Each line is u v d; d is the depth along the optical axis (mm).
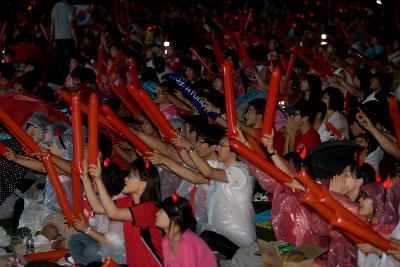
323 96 8555
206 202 6625
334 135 8367
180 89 6984
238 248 6285
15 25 18781
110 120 6016
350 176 5703
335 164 6043
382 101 8703
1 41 14742
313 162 6109
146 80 10328
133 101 8320
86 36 16297
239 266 6227
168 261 5496
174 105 8805
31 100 8180
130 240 5789
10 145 7879
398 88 10438
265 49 12586
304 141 7703
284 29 19109
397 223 5527
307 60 10359
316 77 9516
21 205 7855
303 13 21000
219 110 7777
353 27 18250
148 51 13227
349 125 7699
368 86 9891
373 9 18531
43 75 13289
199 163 6137
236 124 5492
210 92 7938
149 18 19359
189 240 5375
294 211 6242
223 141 6227
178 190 7086
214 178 6188
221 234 6305
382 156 7059
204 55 12086
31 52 13367
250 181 6309
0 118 5938
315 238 6242
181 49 14750
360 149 6160
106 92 10742
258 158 5062
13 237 7652
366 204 5562
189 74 10820
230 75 5418
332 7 21812
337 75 10297
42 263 7035
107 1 21391
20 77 10070
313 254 6082
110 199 5641
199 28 17594
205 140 6500
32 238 7414
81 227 6117
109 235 6191
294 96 10289
